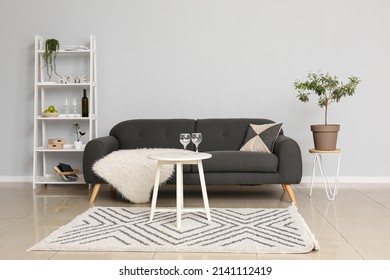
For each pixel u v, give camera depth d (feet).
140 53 19.29
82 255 9.66
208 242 10.36
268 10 18.98
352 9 18.76
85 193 17.24
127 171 14.75
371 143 18.94
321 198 15.94
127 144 17.69
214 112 19.20
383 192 16.93
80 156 19.51
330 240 10.71
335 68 18.88
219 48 19.12
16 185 18.99
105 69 19.35
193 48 19.16
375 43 18.76
